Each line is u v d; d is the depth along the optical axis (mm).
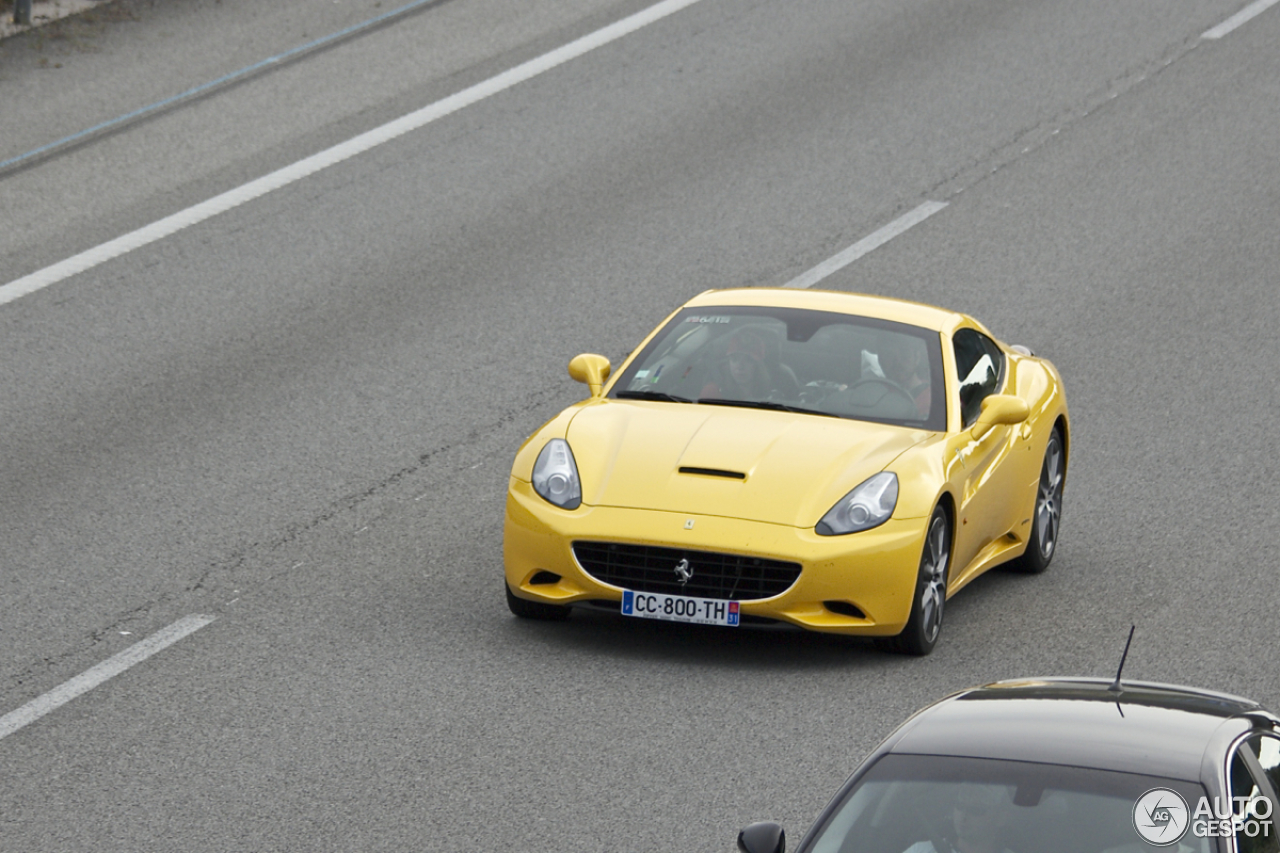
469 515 22719
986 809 8773
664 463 17953
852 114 43344
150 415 26500
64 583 19906
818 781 14570
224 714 15977
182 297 32031
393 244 35031
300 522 22234
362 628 18500
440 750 15148
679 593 17453
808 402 19250
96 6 47562
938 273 34406
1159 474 25297
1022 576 21469
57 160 38219
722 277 33625
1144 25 50531
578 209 37312
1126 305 33188
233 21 47500
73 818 13664
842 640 18656
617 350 29875
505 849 13148
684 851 13148
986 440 19734
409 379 28312
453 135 41062
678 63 46531
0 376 28188
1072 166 40562
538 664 17469
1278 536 22625
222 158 38906
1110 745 9133
